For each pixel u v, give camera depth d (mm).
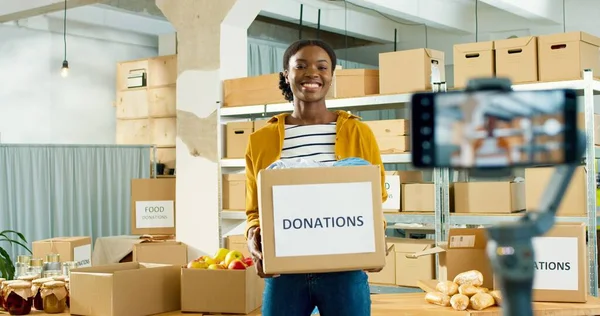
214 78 4914
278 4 7863
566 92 530
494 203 3836
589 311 2625
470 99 537
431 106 544
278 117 2045
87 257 4074
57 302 2811
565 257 2713
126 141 7828
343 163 1861
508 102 532
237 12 4902
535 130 531
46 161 6336
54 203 6375
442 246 3078
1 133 7223
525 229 617
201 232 4945
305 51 1980
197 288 2771
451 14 8250
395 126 4129
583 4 7859
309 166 1860
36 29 7504
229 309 2732
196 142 4996
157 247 4492
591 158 3562
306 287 1842
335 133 2010
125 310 2682
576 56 3691
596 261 3527
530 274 613
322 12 8477
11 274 3812
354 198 1780
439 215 3943
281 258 1750
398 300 2902
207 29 4961
